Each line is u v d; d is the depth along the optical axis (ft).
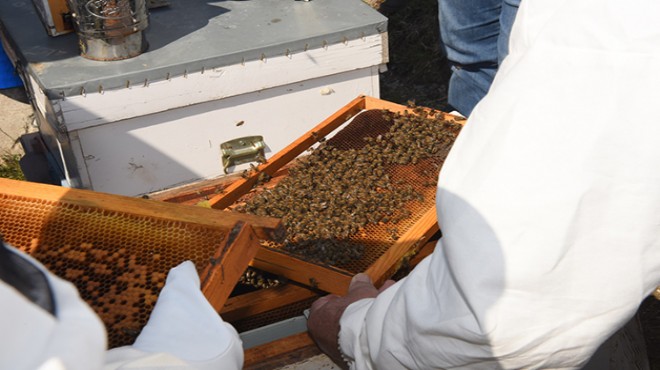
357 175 6.19
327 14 7.38
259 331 5.06
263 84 6.86
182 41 6.84
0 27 7.47
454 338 3.47
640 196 3.02
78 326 1.95
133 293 3.84
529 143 3.15
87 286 3.90
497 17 8.01
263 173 6.37
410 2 12.34
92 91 6.17
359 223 5.65
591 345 3.31
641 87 2.98
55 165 7.68
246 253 4.09
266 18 7.30
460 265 3.29
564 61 3.14
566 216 3.07
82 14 6.26
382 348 3.95
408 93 10.93
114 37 6.33
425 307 3.60
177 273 3.50
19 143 9.64
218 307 3.85
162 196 6.97
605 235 3.09
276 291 5.37
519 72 3.28
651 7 2.97
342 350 4.50
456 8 8.13
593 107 3.05
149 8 7.50
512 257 3.17
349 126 6.87
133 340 3.59
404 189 6.04
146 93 6.40
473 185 3.28
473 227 3.24
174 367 2.80
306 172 6.32
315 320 4.77
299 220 5.74
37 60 6.48
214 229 4.13
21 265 2.02
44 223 4.29
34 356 1.82
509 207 3.16
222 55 6.53
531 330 3.25
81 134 6.37
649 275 3.14
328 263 5.34
